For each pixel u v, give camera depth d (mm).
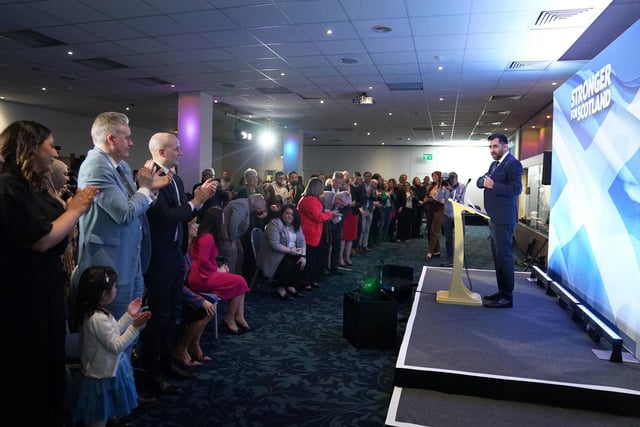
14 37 6766
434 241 7754
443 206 7582
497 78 8633
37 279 1808
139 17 5832
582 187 3730
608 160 3205
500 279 3912
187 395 2719
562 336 3172
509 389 2473
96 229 2240
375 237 9469
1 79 9641
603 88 3305
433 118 13820
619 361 2723
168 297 2705
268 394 2752
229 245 4449
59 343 1914
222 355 3365
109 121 2271
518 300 4145
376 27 5996
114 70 8664
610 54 3182
